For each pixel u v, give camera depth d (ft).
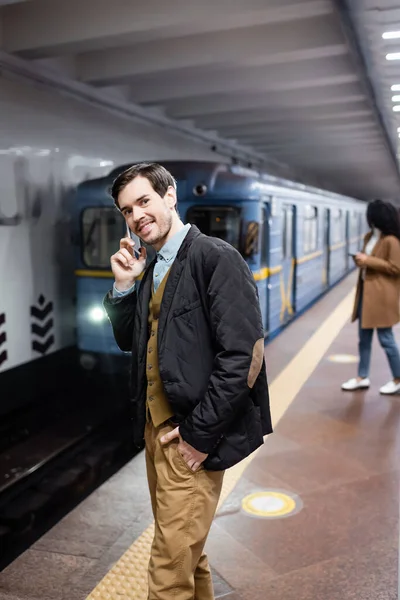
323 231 39.55
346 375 20.25
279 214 26.61
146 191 6.33
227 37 20.01
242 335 6.01
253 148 42.65
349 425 15.58
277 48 19.25
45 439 20.08
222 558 9.79
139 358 6.74
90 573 9.48
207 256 6.17
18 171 20.45
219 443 6.25
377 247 16.83
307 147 42.09
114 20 17.26
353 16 15.94
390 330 17.63
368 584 9.04
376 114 28.89
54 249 22.65
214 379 6.01
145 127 28.73
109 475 19.45
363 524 10.77
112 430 22.02
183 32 17.85
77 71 22.63
